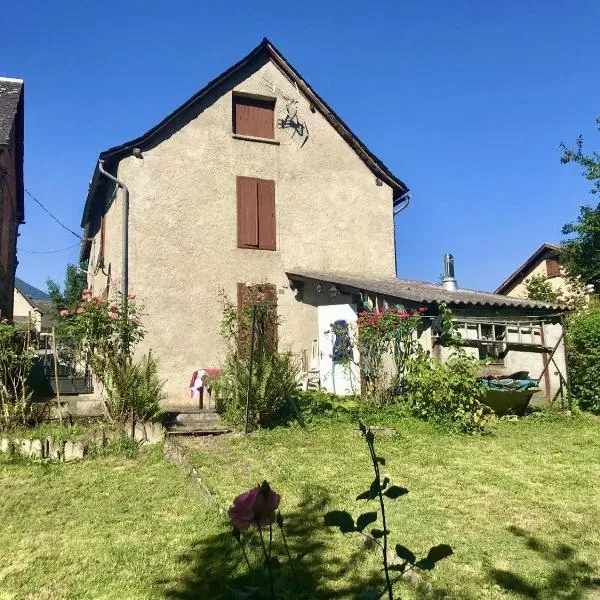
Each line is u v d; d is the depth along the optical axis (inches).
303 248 584.7
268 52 609.3
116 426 364.8
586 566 200.7
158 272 520.1
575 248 840.9
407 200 657.0
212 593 187.5
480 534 226.5
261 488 88.4
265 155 588.7
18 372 391.9
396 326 451.2
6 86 626.8
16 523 251.4
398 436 381.7
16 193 792.3
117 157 532.1
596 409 500.1
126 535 236.1
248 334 421.4
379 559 206.4
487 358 441.4
